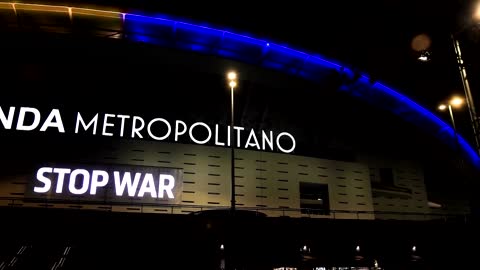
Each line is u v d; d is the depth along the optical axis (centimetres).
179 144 3266
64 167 2923
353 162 3872
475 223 2919
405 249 2795
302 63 4162
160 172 3089
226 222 2431
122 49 3566
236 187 3306
